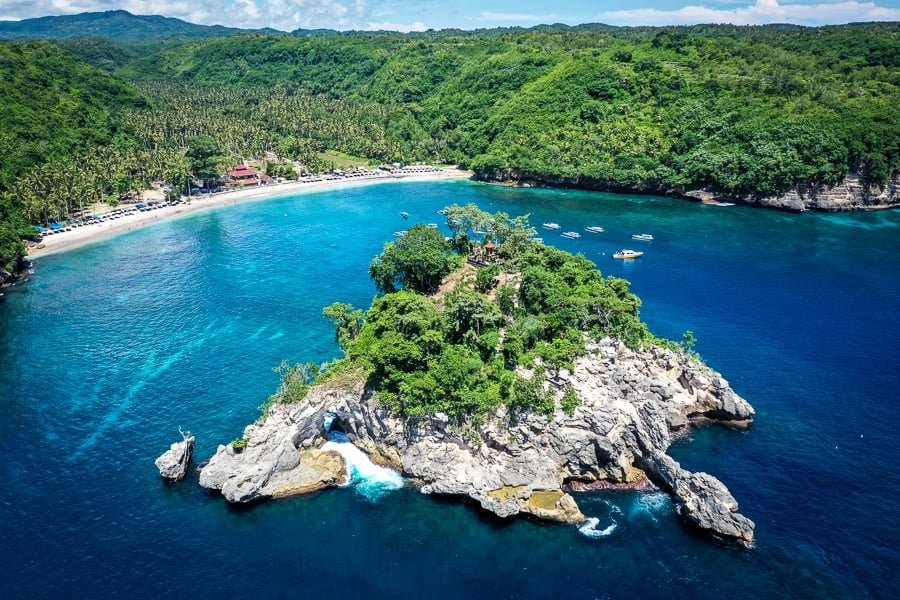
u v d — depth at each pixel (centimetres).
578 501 9281
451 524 8894
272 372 13050
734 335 14500
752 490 9344
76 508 9131
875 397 11850
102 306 16638
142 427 11106
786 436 10669
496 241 15275
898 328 14925
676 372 11562
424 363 10112
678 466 9294
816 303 16462
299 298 17188
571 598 7625
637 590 7719
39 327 15275
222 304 16762
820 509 8962
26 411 11588
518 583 7862
